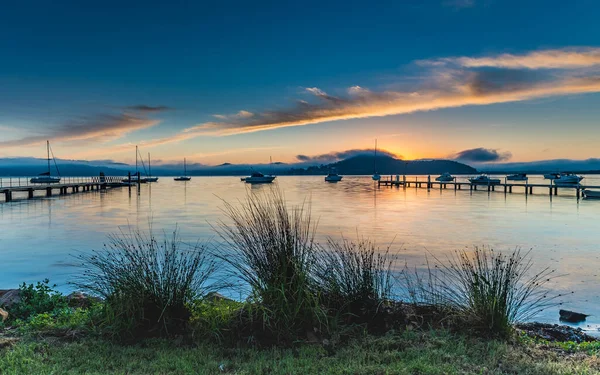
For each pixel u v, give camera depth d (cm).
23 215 3403
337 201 5094
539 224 2720
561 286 1135
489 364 464
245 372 440
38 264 1469
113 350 505
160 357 482
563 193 7000
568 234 2236
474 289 597
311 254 597
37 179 10475
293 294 548
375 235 2172
